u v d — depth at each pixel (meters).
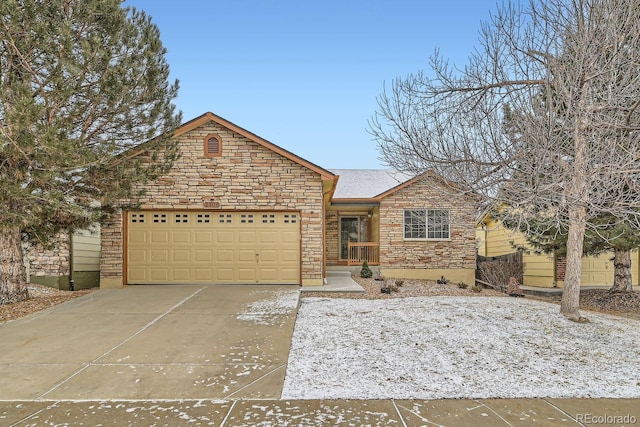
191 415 4.14
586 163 6.58
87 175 9.29
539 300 11.25
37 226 9.44
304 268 12.27
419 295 11.64
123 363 5.64
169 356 5.93
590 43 6.77
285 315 8.33
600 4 6.71
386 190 17.78
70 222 9.70
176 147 11.23
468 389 4.79
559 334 7.11
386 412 4.20
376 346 6.39
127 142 10.10
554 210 7.37
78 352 6.10
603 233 10.42
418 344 6.49
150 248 12.27
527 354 6.06
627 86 6.61
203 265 12.34
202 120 12.24
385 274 16.34
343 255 19.09
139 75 9.32
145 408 4.31
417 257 16.41
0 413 4.20
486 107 7.93
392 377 5.16
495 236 21.30
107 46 8.84
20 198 8.03
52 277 12.59
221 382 5.01
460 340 6.70
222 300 9.81
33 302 9.81
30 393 4.69
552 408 4.30
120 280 12.06
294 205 12.37
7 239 9.77
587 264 16.52
